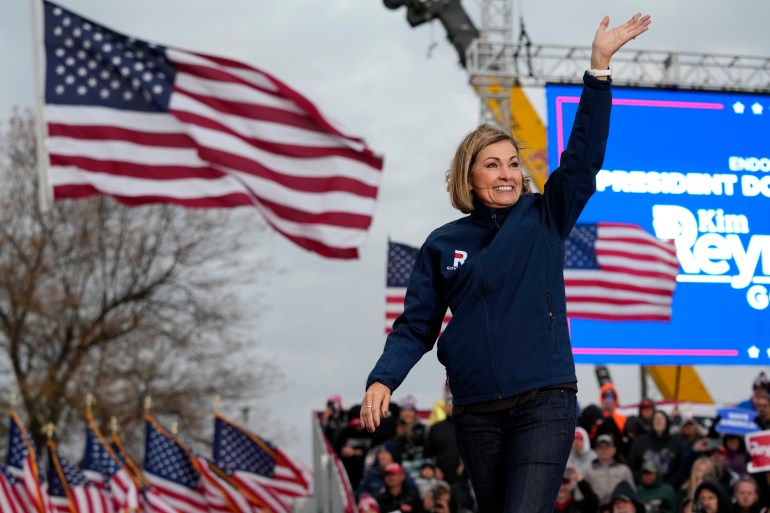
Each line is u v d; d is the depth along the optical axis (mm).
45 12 19078
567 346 6434
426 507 19344
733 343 24625
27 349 50531
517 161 6652
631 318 24031
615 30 6484
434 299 6605
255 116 18906
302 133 18906
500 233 6473
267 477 27062
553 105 24906
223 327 52125
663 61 25328
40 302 49531
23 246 50281
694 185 24938
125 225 51844
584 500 18578
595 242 24297
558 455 6273
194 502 26828
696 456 19812
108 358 50438
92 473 28250
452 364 6480
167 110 19000
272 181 18906
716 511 16844
